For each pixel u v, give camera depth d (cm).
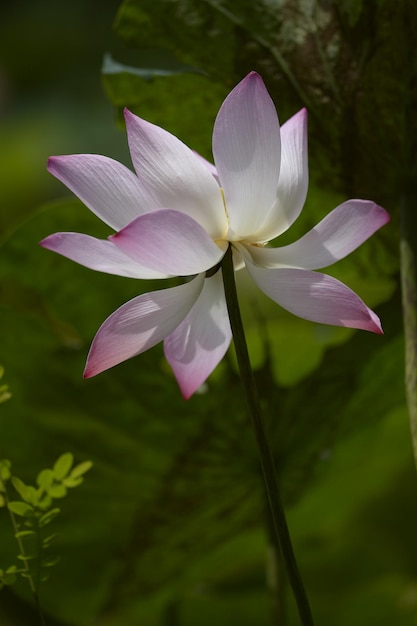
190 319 175
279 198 172
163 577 225
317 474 216
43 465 211
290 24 193
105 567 216
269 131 170
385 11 189
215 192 171
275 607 205
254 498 210
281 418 205
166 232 167
